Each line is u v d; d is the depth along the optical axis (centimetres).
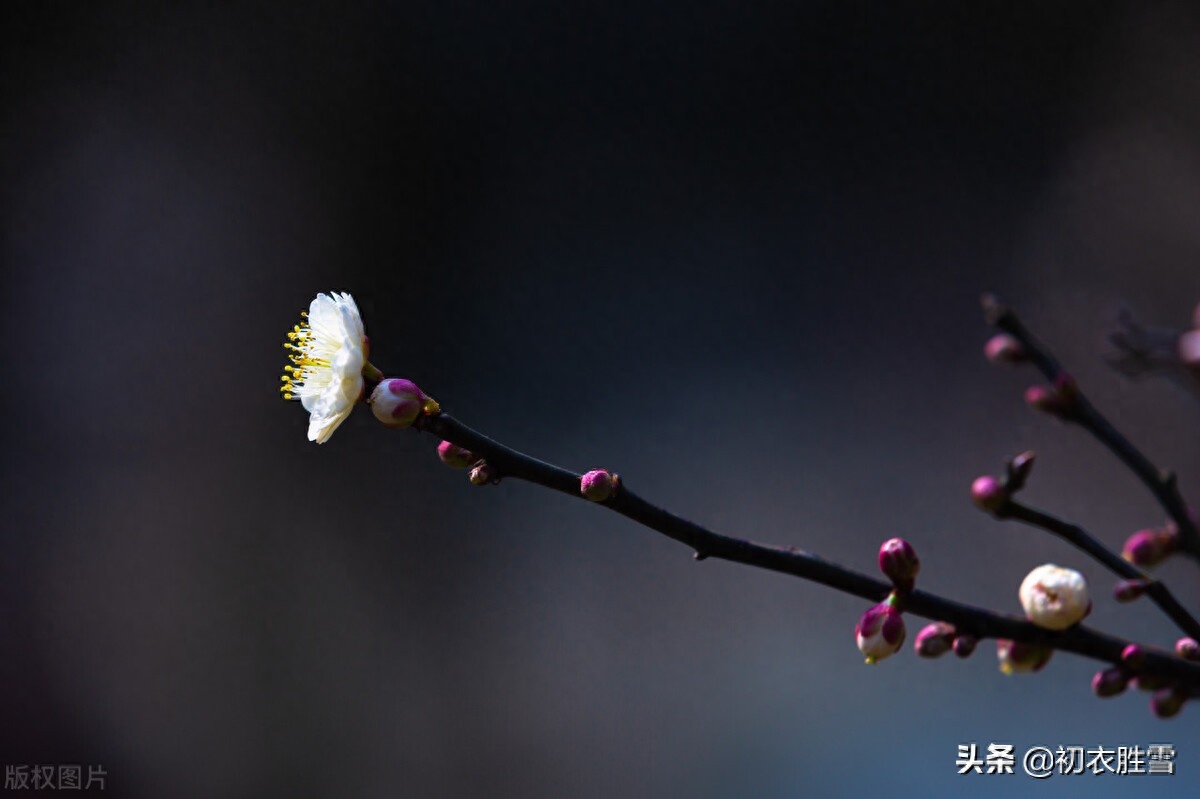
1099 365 227
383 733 189
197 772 182
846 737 165
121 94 253
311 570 213
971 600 197
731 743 172
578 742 181
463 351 262
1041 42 261
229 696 192
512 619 203
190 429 231
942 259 259
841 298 260
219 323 246
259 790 179
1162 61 246
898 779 153
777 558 63
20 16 248
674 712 182
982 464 219
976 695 163
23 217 242
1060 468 210
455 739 187
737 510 222
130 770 182
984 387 234
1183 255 235
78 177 247
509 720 187
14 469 221
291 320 252
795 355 254
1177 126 243
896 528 215
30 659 195
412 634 203
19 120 246
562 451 244
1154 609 174
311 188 263
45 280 239
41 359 234
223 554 214
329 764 184
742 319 261
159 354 240
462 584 210
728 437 237
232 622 204
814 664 180
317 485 225
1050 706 158
